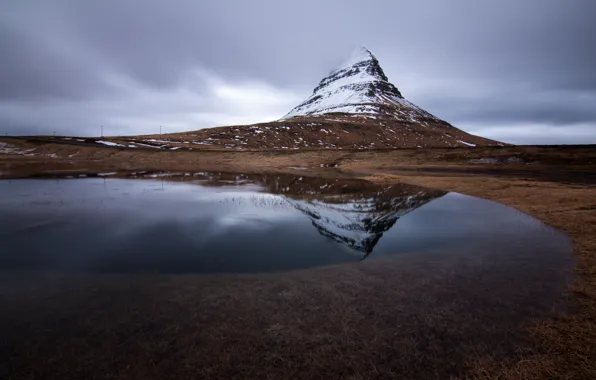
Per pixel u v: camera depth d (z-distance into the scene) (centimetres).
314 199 1897
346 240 1005
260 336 435
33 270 716
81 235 1036
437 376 362
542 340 419
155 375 362
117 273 698
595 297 538
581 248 830
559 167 3928
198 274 693
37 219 1249
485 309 508
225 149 8294
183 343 420
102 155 6362
